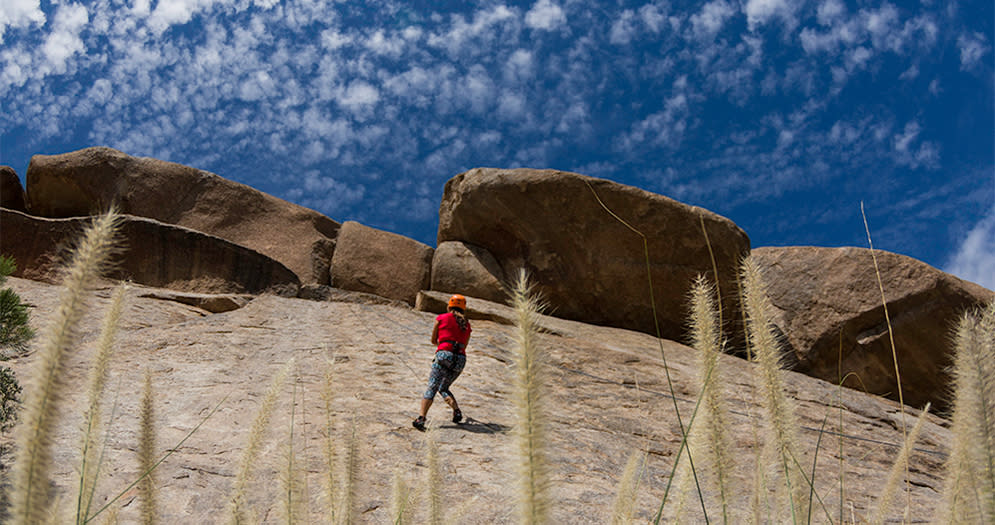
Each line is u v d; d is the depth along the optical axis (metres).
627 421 7.59
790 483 1.20
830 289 14.15
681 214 14.64
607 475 5.41
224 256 15.39
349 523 1.29
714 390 1.13
